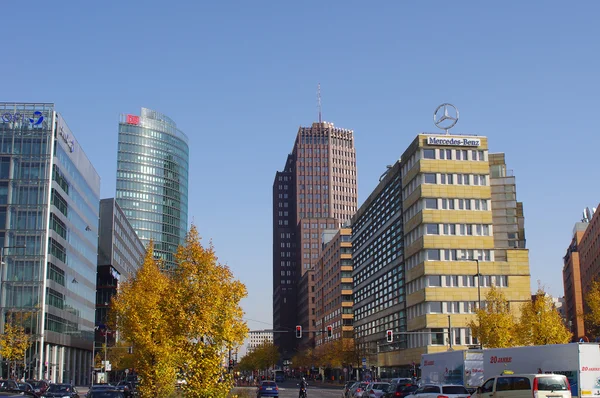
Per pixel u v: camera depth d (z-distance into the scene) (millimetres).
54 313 111125
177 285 36125
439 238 111375
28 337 93688
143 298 56500
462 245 111688
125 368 129625
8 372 96938
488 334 84438
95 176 148625
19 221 107000
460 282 110562
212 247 37188
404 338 122688
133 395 63531
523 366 46656
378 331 145000
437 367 57188
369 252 156500
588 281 176625
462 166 114000
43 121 110875
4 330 93375
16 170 108562
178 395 48312
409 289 120312
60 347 117438
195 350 35188
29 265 105562
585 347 42344
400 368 127125
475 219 112812
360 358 159000
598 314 89875
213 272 36406
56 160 112438
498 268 111562
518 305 110500
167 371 48562
